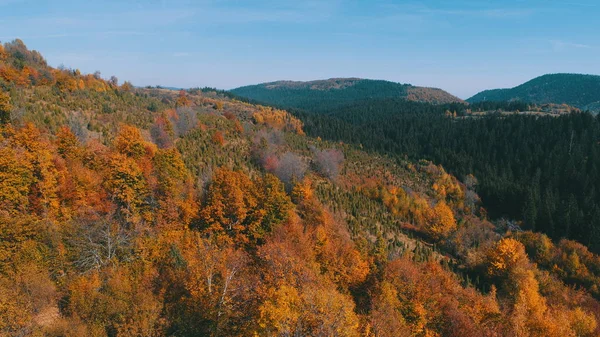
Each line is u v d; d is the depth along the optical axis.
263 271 36.94
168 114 93.44
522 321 41.31
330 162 108.31
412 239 84.81
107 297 25.59
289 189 78.50
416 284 47.03
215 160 76.00
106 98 98.00
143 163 51.38
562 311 51.34
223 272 32.44
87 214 37.88
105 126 73.62
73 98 84.81
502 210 118.50
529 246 88.94
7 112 51.91
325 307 25.34
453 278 63.34
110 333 24.89
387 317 33.34
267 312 24.97
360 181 112.44
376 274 48.34
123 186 42.44
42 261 29.48
